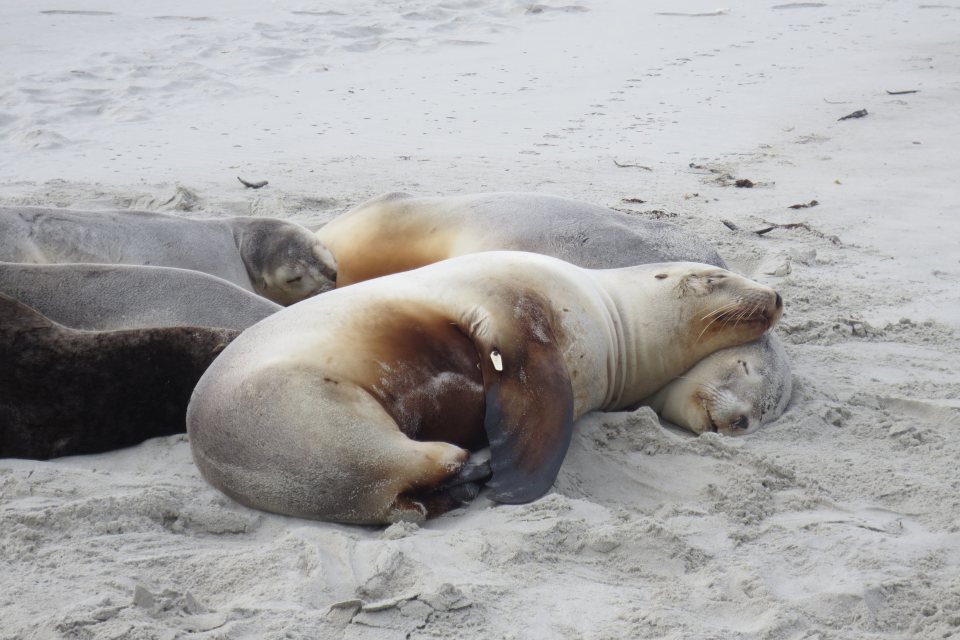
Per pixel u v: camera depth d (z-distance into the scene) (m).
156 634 13.88
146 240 28.44
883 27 83.94
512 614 14.98
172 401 21.02
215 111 56.94
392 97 61.25
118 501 17.64
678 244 28.42
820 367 26.34
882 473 20.31
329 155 49.25
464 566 16.27
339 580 15.77
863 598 15.74
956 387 24.86
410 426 19.03
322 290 30.39
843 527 18.14
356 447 17.55
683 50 74.94
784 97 62.06
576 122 56.34
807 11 90.06
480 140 52.56
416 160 48.44
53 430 20.11
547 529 17.14
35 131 50.25
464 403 19.73
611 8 89.25
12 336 20.20
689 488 19.75
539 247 27.91
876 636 15.06
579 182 44.78
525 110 58.75
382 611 14.70
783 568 16.88
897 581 16.22
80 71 62.34
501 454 18.75
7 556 16.06
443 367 19.45
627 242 27.91
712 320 22.72
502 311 19.95
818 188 44.47
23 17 78.75
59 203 39.12
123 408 20.62
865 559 16.98
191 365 21.11
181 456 20.30
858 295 32.00
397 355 19.00
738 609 15.55
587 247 27.66
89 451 20.42
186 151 49.22
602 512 18.23
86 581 15.39
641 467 20.50
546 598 15.49
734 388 22.45
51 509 17.27
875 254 36.19
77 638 13.83
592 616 15.09
